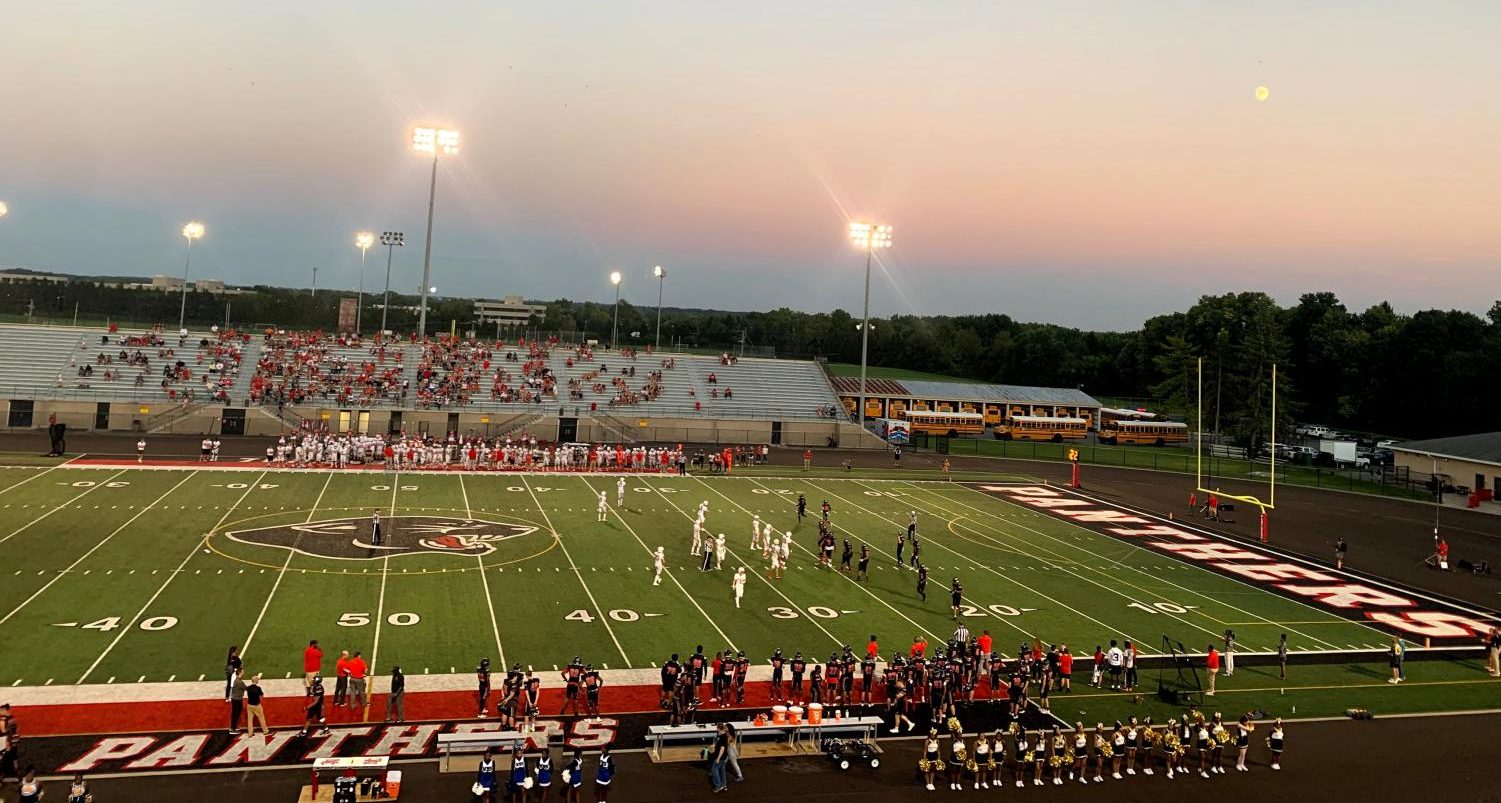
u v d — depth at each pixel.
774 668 25.61
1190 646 31.97
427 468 56.91
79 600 29.12
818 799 20.17
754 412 82.12
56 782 18.67
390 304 182.88
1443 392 107.12
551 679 25.67
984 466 72.69
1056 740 22.39
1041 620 33.66
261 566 33.91
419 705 23.52
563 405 76.19
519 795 19.11
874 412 97.75
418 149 74.38
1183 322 136.62
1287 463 83.69
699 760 21.77
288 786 19.12
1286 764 23.23
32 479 46.25
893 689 25.31
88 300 128.50
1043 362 157.38
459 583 33.38
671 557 38.81
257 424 66.75
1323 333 121.19
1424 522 55.47
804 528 45.94
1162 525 52.38
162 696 23.00
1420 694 28.66
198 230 88.94
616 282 101.31
